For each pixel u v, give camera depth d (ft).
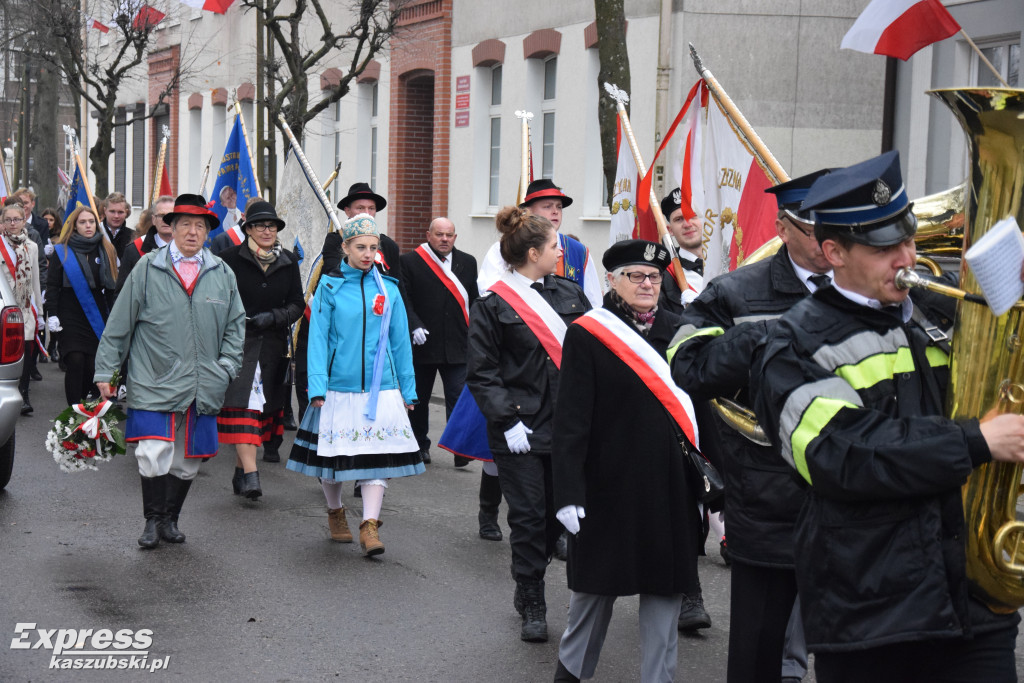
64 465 22.71
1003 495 9.35
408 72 62.90
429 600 19.80
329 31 54.13
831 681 9.67
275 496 27.68
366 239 22.49
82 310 36.06
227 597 19.74
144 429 22.43
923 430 9.13
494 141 57.00
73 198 46.21
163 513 22.93
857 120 45.50
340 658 16.96
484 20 56.18
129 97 105.40
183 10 92.43
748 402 13.08
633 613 19.56
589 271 26.61
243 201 40.73
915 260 9.76
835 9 44.86
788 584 13.32
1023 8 35.73
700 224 21.53
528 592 17.88
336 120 71.41
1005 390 9.04
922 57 39.60
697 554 14.60
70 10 72.95
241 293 28.78
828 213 9.56
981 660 9.53
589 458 14.49
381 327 22.61
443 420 39.58
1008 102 8.57
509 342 18.60
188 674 16.19
